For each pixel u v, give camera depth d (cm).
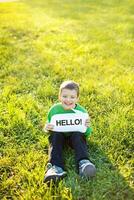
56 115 239
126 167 234
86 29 575
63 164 222
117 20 638
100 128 273
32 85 358
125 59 431
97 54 450
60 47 482
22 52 463
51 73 387
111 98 327
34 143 259
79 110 242
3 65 413
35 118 292
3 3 916
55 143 228
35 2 907
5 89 344
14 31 567
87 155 225
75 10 757
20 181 221
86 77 377
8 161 238
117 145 254
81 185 215
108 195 209
